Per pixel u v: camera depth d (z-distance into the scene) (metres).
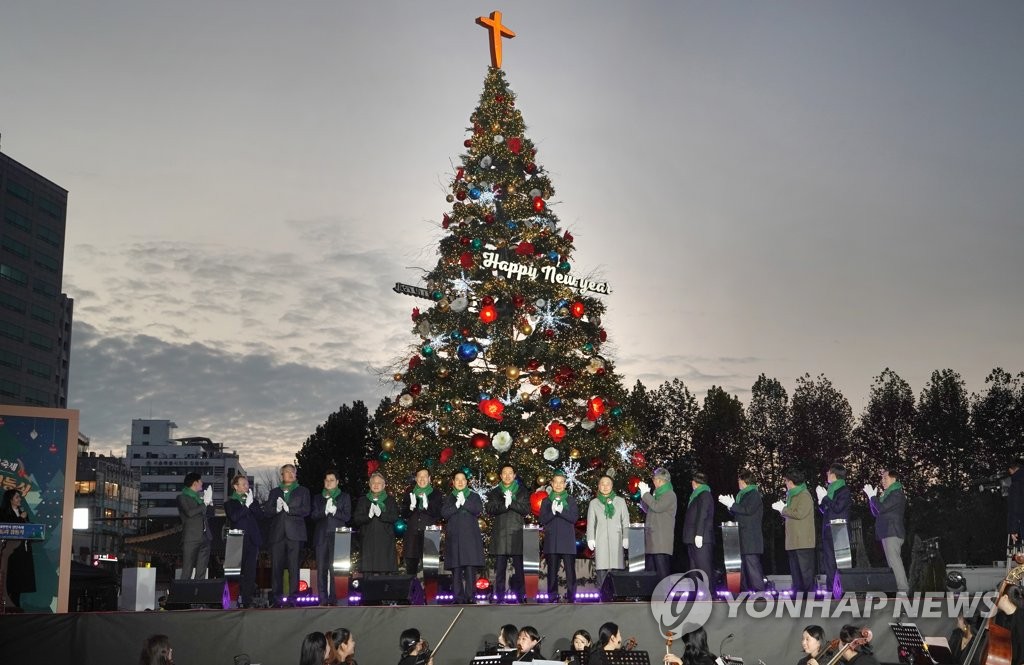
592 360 25.70
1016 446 51.47
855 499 30.06
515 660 15.35
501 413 24.02
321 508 18.86
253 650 17.14
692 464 61.28
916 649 14.61
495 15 28.78
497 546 19.36
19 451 18.33
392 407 25.77
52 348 131.25
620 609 17.73
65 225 134.62
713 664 13.86
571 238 27.44
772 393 62.09
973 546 40.22
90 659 16.70
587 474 25.14
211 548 19.58
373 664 17.28
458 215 27.00
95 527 147.75
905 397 57.03
